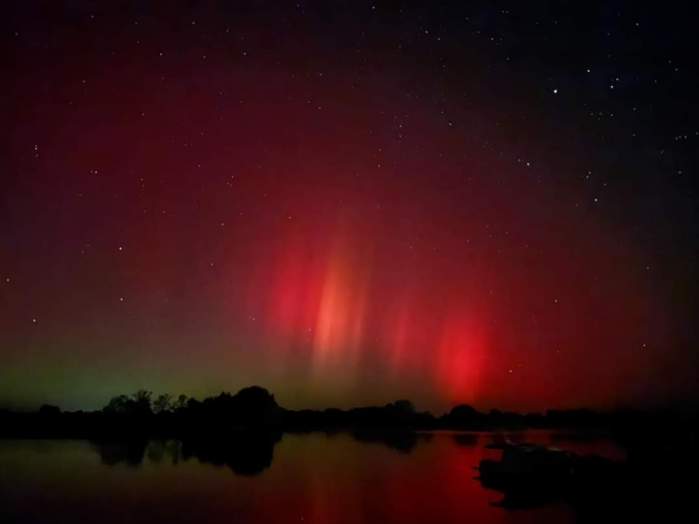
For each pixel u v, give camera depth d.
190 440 43.31
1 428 47.22
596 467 22.70
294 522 16.80
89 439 42.62
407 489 21.97
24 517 17.55
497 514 17.64
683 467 20.16
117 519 17.22
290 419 58.00
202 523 16.75
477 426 59.12
